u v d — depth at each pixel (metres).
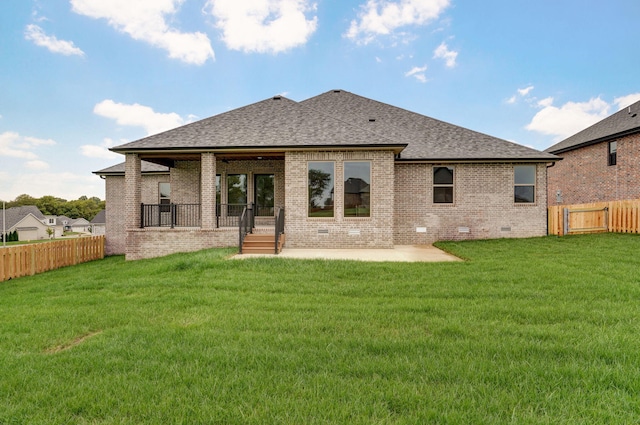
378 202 12.81
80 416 2.61
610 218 14.42
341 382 3.01
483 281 6.94
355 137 13.00
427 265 8.70
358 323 4.61
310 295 6.21
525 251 10.75
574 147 22.47
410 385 2.96
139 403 2.73
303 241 12.93
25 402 2.79
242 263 9.11
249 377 3.11
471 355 3.55
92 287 7.53
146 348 3.85
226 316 5.02
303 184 12.92
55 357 3.68
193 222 16.08
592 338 3.94
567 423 2.43
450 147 15.48
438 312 5.05
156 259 12.30
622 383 2.95
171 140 13.52
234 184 16.08
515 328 4.34
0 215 70.50
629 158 18.86
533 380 3.01
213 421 2.48
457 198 14.92
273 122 14.59
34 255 12.41
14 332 4.56
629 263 8.26
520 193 15.01
